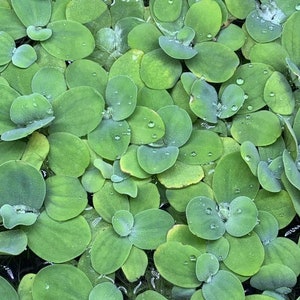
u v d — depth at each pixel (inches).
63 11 22.6
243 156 20.5
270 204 20.8
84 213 20.6
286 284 20.0
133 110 21.2
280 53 22.3
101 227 20.5
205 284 19.9
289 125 20.8
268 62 22.2
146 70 21.8
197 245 20.3
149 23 22.4
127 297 20.2
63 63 21.9
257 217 20.4
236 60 22.0
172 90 21.9
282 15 22.8
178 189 20.9
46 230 20.3
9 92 21.3
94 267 20.0
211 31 22.4
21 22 22.3
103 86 21.7
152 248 20.3
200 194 20.8
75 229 20.3
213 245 20.2
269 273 20.0
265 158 21.3
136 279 20.1
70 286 19.8
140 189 20.8
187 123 21.2
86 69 21.8
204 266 19.8
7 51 21.9
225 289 19.8
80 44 22.0
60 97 21.3
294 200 20.5
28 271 20.4
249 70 22.0
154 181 21.1
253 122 21.5
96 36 22.4
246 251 20.2
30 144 20.9
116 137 21.1
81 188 20.7
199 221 20.2
